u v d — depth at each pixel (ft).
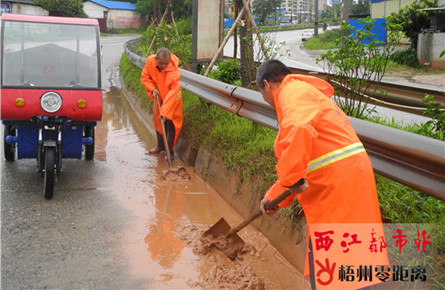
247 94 17.16
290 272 11.89
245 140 18.62
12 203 16.14
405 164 9.64
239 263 12.30
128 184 18.81
